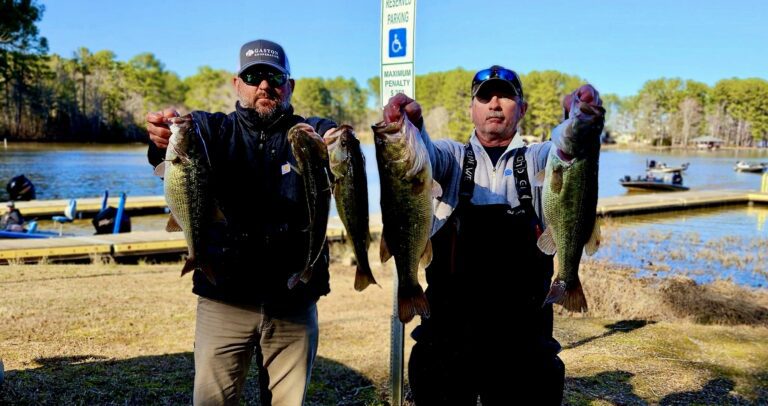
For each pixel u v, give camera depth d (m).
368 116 124.81
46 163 40.69
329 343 5.92
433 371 3.19
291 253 3.16
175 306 7.05
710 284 9.91
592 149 2.81
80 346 5.34
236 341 3.17
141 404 4.09
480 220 3.08
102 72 81.00
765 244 14.95
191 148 2.94
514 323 3.06
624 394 4.61
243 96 3.19
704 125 114.12
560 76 96.69
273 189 3.15
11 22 39.84
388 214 2.86
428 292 3.24
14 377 4.39
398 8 4.07
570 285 2.95
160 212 20.94
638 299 7.60
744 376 5.06
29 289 7.63
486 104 3.19
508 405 3.13
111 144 73.31
